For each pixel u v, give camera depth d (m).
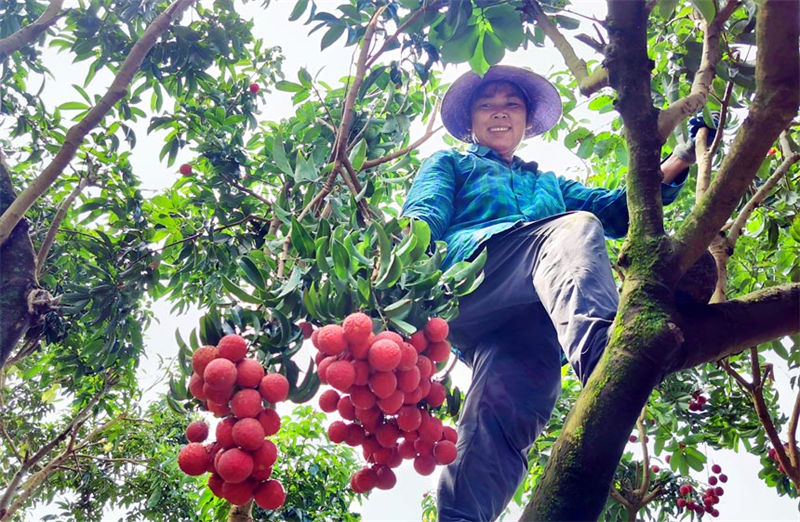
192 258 3.82
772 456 5.00
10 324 2.57
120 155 4.18
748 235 4.43
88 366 4.73
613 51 1.59
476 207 2.64
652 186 1.56
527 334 2.51
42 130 4.16
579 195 3.02
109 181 4.11
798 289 1.56
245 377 1.46
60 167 2.58
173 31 3.63
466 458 2.29
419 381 1.64
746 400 5.09
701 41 2.75
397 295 1.69
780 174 2.37
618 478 5.44
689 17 2.78
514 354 2.49
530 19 2.56
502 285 2.28
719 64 2.22
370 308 1.63
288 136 3.65
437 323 1.70
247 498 1.48
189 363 1.60
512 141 3.02
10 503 6.50
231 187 3.77
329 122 3.32
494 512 2.24
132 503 8.31
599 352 1.56
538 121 3.32
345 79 3.59
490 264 2.29
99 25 3.60
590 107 3.17
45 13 3.10
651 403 4.84
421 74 2.69
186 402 1.65
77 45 3.64
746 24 2.30
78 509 8.11
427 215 2.39
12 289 2.64
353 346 1.53
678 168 2.69
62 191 4.61
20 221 2.82
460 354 2.77
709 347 1.42
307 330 1.72
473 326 2.52
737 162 1.41
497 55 2.54
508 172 2.81
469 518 2.18
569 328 1.69
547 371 2.49
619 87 1.60
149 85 3.87
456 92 3.09
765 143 1.37
